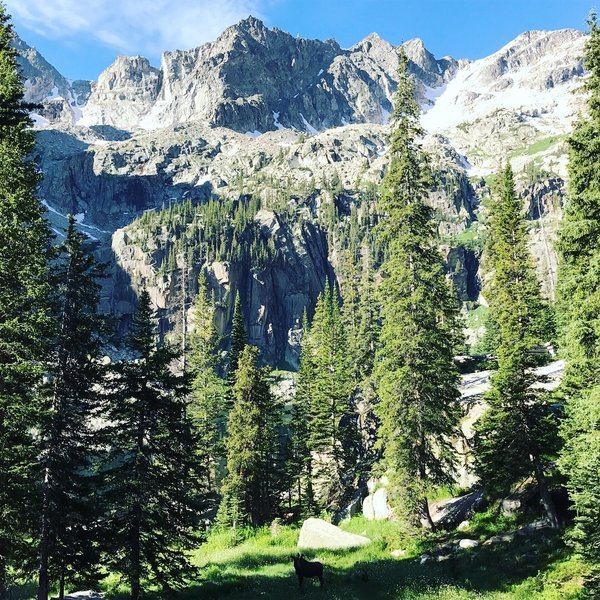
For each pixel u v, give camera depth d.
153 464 23.83
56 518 20.45
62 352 21.78
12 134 21.73
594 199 17.88
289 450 57.09
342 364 59.03
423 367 30.95
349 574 27.53
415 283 32.25
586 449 18.98
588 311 17.98
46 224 22.06
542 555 23.33
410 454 30.67
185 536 24.19
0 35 23.34
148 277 172.00
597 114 18.67
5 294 20.25
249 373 49.31
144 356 24.22
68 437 21.75
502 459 27.27
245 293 174.25
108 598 24.59
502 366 27.78
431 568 25.67
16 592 25.56
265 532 46.28
